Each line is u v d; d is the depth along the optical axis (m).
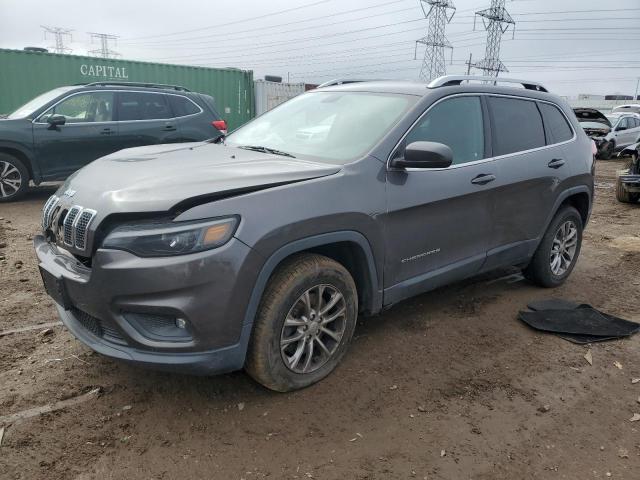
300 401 3.16
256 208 2.81
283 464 2.66
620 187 10.54
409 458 2.73
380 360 3.66
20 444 2.72
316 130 3.93
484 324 4.31
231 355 2.84
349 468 2.65
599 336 4.12
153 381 3.31
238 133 4.51
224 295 2.71
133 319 2.74
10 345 3.73
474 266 4.22
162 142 9.51
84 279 2.79
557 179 4.81
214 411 3.04
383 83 4.31
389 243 3.48
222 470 2.61
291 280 3.01
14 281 4.96
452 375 3.52
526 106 4.72
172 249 2.62
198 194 2.72
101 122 8.98
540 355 3.84
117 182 2.99
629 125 21.77
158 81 15.38
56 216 3.10
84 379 3.32
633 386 3.50
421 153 3.27
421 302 4.72
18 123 8.40
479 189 4.02
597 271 5.88
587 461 2.78
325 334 3.37
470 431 2.96
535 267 5.04
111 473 2.56
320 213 3.02
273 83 17.89
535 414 3.15
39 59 13.43
